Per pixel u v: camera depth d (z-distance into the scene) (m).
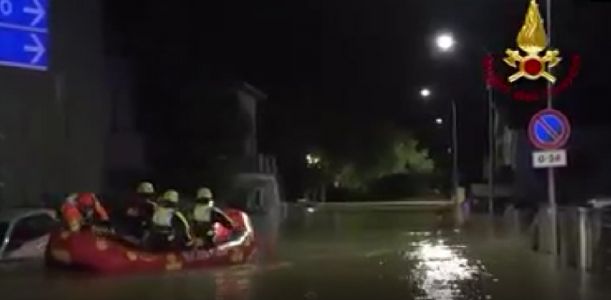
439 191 85.00
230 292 14.43
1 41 15.07
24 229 19.34
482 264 18.62
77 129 32.41
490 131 41.81
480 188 50.91
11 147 28.62
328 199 78.62
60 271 17.19
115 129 39.22
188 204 23.17
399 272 17.33
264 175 45.31
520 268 17.55
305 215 46.19
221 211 19.41
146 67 42.69
